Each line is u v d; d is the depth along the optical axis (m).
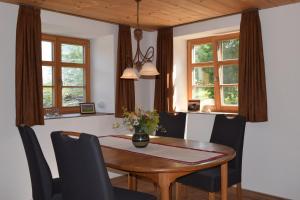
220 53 4.58
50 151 3.80
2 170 3.41
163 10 3.76
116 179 4.46
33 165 2.46
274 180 3.69
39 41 3.59
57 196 2.42
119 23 4.47
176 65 4.84
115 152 2.67
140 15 4.00
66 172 2.10
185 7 3.63
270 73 3.70
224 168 2.67
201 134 4.39
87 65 4.86
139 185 4.21
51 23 3.79
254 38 3.67
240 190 3.12
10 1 3.36
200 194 3.83
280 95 3.62
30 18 3.51
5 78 3.43
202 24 4.33
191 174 2.97
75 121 4.07
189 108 4.75
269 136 3.72
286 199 3.57
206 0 3.35
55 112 4.22
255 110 3.66
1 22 3.39
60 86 4.52
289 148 3.56
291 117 3.54
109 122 4.48
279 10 3.60
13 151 3.49
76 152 1.94
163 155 2.53
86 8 3.67
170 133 3.74
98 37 4.73
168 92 4.67
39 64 3.58
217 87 4.61
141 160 2.37
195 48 4.91
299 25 3.46
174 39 4.80
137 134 2.85
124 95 4.50
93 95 4.89
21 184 3.56
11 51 3.47
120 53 4.50
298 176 3.50
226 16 4.05
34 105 3.54
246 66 3.72
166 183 2.18
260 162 3.80
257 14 3.69
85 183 1.96
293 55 3.51
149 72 2.94
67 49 4.63
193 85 4.96
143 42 4.96
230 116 3.73
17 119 3.41
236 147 3.08
